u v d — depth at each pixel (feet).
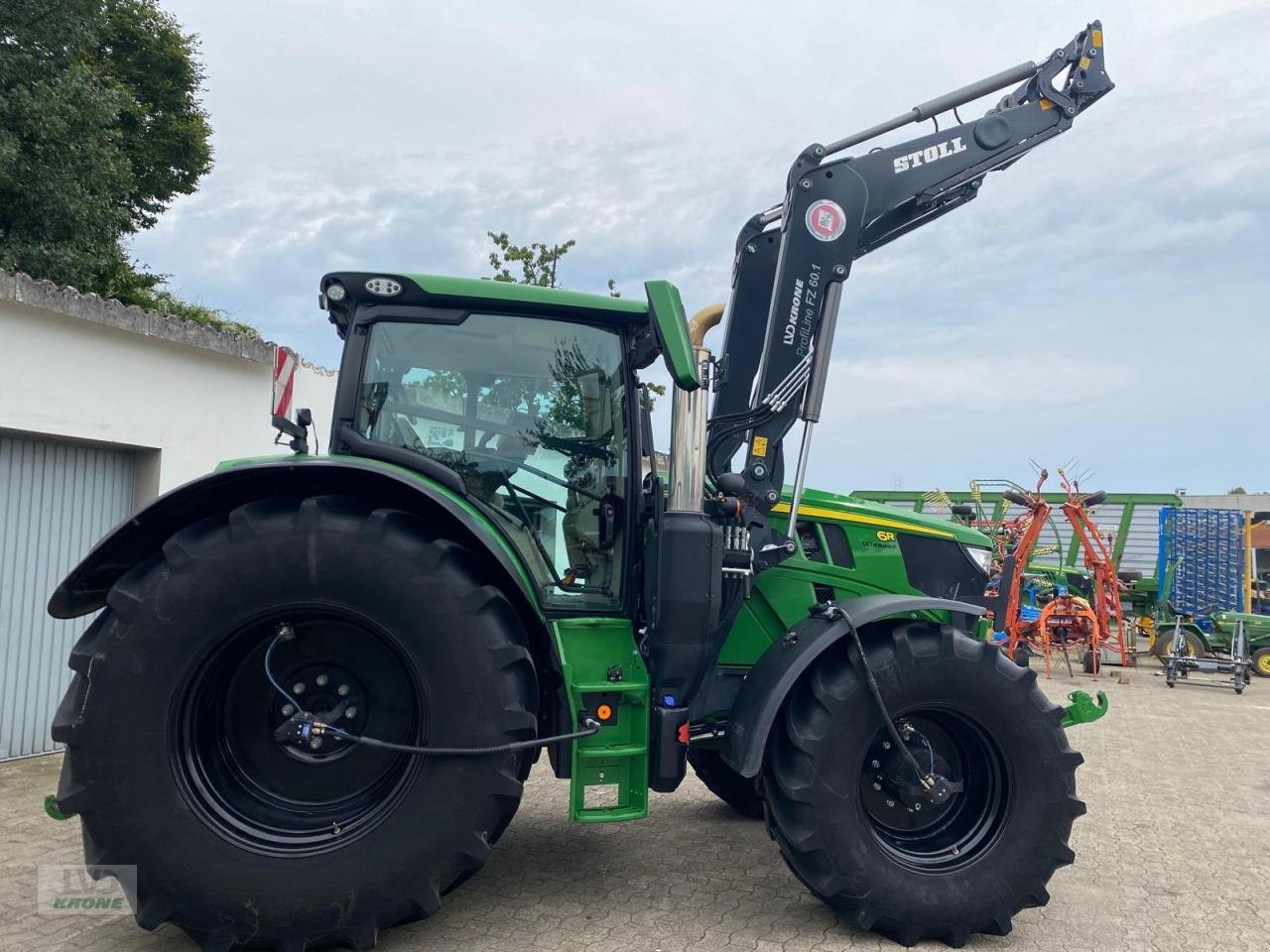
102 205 41.98
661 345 10.71
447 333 11.66
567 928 10.68
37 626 19.39
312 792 10.07
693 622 10.99
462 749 9.50
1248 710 32.35
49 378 18.89
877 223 15.40
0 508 18.72
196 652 9.34
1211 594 46.24
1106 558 42.83
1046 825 10.87
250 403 24.23
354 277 11.32
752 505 12.91
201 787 9.52
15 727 18.95
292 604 9.57
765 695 10.77
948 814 11.51
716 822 15.58
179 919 9.19
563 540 11.63
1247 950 10.71
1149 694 36.11
